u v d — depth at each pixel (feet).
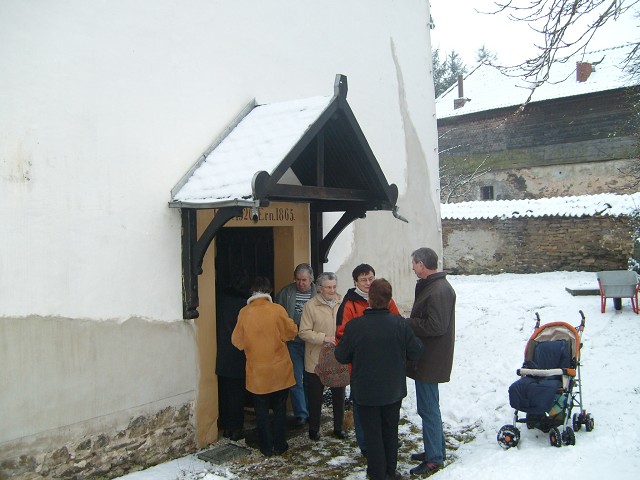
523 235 62.28
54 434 13.83
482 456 15.96
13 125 13.21
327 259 22.06
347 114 17.29
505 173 91.61
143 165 16.11
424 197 30.09
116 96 15.44
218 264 20.43
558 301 38.32
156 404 16.25
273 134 16.76
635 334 27.91
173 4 17.03
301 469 15.97
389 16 27.53
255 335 16.80
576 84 85.05
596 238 57.93
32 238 13.53
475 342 29.19
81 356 14.44
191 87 17.54
